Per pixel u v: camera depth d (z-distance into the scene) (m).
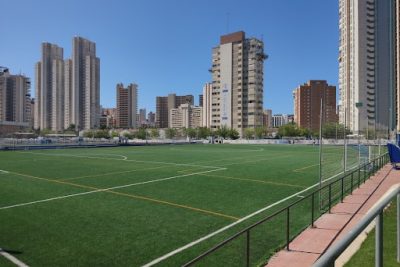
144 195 17.50
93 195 17.48
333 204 14.64
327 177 24.23
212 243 9.99
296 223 12.00
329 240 9.71
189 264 4.67
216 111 160.38
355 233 3.04
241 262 8.45
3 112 160.00
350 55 121.88
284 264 8.05
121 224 12.02
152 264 8.45
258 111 153.75
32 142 79.81
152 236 10.65
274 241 10.02
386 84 114.25
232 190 19.09
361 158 32.53
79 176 24.75
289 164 34.34
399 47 105.88
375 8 116.12
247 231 6.35
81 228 11.50
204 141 111.31
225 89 156.62
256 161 37.81
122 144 83.12
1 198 16.64
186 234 10.86
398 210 6.05
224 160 39.09
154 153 51.88
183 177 24.33
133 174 25.91
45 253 9.18
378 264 3.95
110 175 25.31
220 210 14.23
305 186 20.61
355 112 90.69
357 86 116.00
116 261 8.64
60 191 18.59
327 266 2.51
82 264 8.45
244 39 152.25
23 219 12.70
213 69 162.00
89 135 150.38
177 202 15.79
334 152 54.06
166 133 160.25
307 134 125.56
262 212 13.91
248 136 137.38
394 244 8.04
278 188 19.88
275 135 145.62
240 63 152.75
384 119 112.94
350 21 122.56
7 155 46.59
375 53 115.94
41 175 25.30
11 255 9.02
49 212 13.78
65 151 57.00
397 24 106.50
